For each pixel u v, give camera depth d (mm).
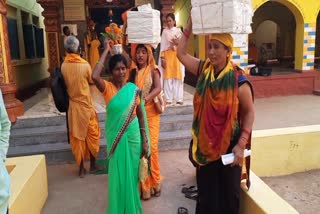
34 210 3395
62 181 4441
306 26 9984
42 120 5742
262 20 15234
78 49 4508
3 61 5680
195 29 2453
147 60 3666
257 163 4188
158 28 3680
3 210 1914
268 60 15094
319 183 4070
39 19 11508
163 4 9016
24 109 6555
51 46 9797
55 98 4398
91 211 3594
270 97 10023
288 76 10094
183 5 11117
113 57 3080
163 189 4016
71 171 4809
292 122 7043
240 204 2799
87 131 4469
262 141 4156
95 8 13008
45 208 3686
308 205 3541
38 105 6980
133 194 2949
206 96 2449
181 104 6367
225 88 2355
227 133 2418
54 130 5551
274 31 16359
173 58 6293
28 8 10094
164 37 6250
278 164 4301
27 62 9359
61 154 5191
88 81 4480
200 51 9789
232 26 2211
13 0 8398
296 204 3568
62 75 4383
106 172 4695
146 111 3645
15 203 2811
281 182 4121
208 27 2340
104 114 6031
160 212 3465
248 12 2383
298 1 9766
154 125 3717
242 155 2430
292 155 4344
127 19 3537
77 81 4348
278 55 16078
